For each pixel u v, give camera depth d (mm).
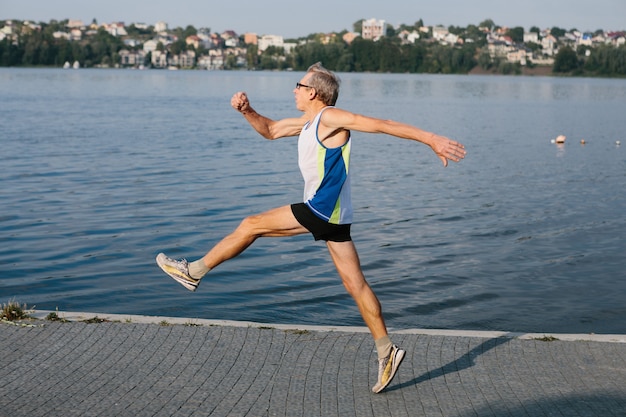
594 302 9406
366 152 26094
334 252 5156
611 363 5492
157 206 14992
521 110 53844
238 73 187000
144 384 5070
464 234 13219
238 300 9242
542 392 5023
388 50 197750
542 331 8352
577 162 24281
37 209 14422
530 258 11578
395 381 5215
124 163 21328
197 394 4934
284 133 5656
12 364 5348
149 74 157125
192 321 6234
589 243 12672
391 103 59719
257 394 4957
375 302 5070
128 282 9859
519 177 20609
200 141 28125
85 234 12453
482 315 8867
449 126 38688
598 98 75750
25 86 78688
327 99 5148
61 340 5789
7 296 9195
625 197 17516
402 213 15062
